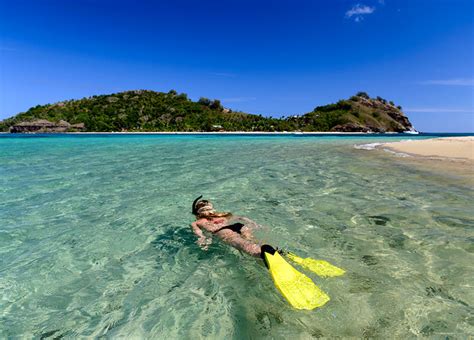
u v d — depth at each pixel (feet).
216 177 32.76
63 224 17.87
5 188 27.63
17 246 14.82
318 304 9.32
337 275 11.04
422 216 17.75
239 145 96.22
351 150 70.23
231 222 16.39
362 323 8.36
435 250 13.07
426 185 26.58
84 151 70.74
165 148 81.30
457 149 56.44
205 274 11.64
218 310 9.34
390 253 12.96
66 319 9.18
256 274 11.51
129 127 410.52
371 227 16.26
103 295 10.44
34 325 8.93
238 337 8.08
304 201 22.06
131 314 9.34
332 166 40.75
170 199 23.30
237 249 13.53
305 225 16.79
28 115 460.96
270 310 9.20
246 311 9.20
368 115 538.47
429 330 8.00
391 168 37.65
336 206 20.56
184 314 9.21
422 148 64.08
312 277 10.89
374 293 9.84
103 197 24.13
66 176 33.96
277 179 31.17
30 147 86.02
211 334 8.26
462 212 18.30
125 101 517.14
